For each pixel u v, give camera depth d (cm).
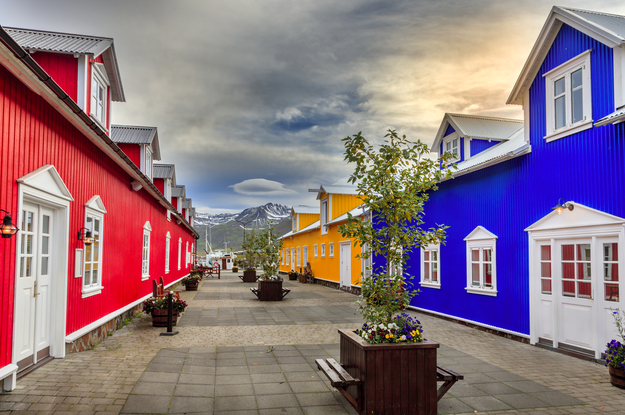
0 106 411
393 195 481
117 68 920
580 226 671
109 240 807
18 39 782
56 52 780
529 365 623
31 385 455
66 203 575
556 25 744
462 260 1006
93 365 550
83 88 792
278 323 1000
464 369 600
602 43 652
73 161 609
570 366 618
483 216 929
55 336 570
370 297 490
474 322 945
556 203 732
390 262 507
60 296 571
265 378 543
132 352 644
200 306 1298
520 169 822
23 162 459
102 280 760
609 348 541
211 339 783
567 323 703
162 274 1543
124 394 451
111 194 819
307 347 732
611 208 625
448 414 434
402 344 423
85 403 418
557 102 752
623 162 609
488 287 915
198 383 510
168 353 644
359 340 440
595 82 665
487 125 1168
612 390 511
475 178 963
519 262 813
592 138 665
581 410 447
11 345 442
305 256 2742
